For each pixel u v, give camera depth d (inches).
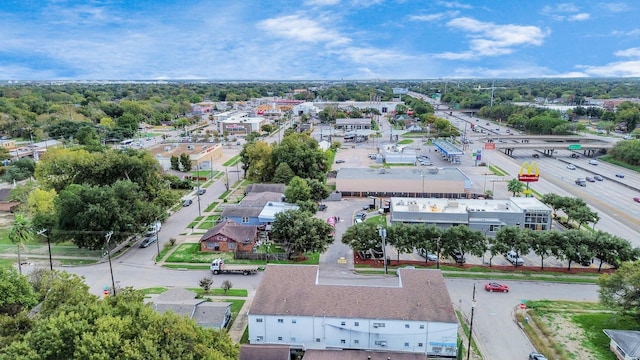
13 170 4980.3
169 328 1473.9
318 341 1996.8
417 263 2908.5
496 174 5418.3
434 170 4776.1
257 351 1855.3
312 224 2960.1
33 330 1512.1
